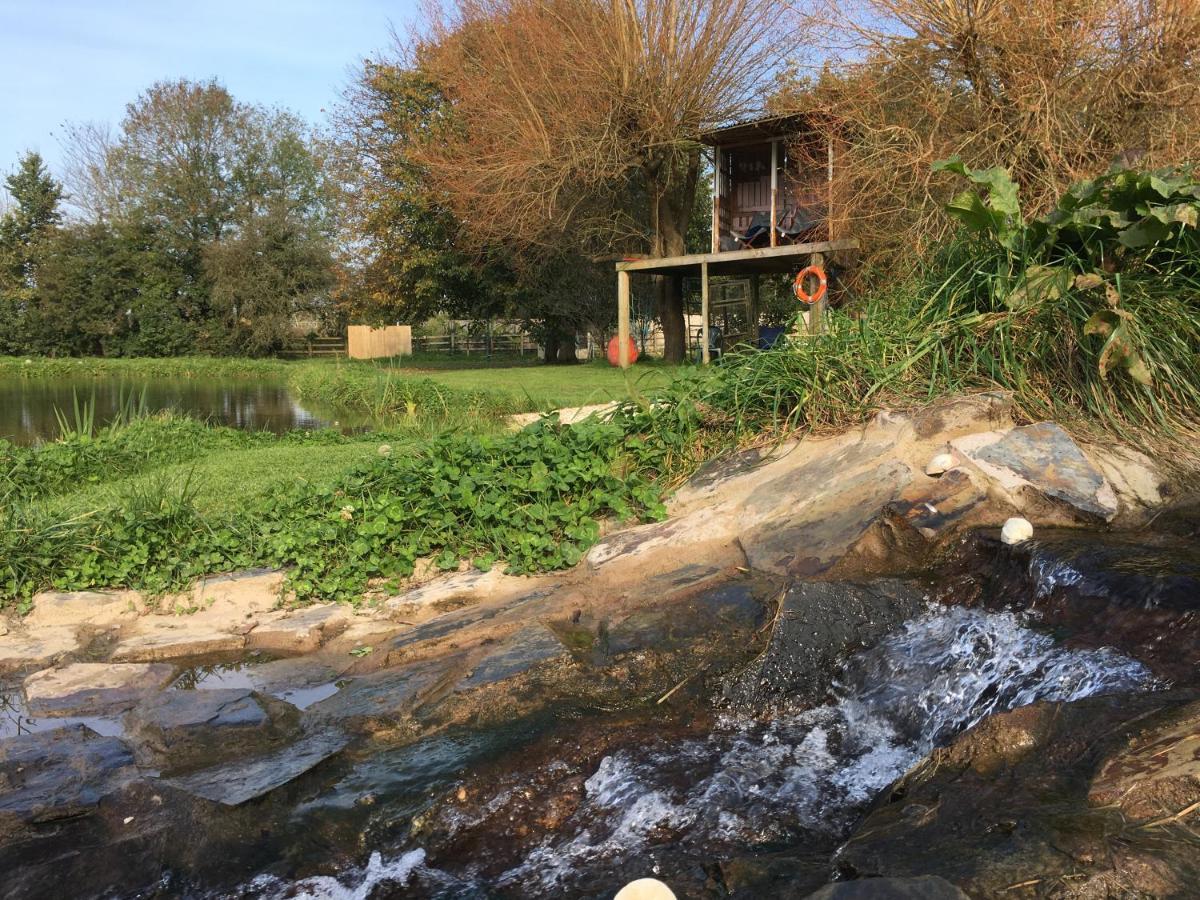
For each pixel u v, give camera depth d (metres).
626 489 6.42
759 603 4.75
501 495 6.33
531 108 21.11
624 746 3.76
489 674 4.39
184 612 5.56
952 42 11.48
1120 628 3.70
